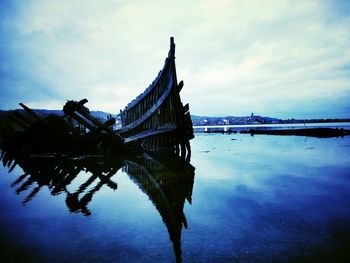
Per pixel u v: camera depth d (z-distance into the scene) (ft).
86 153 34.99
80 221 9.74
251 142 48.24
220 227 8.73
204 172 19.26
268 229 8.42
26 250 7.47
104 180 17.87
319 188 13.65
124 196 13.28
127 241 7.88
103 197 13.21
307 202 11.19
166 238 7.98
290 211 10.07
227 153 32.04
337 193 12.56
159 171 20.70
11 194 14.48
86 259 6.86
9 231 8.89
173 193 13.51
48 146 37.68
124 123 61.98
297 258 6.59
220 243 7.54
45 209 11.40
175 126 28.68
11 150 40.91
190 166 22.41
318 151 30.83
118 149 34.30
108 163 26.66
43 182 18.03
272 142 46.85
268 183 15.11
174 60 28.81
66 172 22.03
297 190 13.33
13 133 49.24
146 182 16.70
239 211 10.27
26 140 39.24
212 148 39.04
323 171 18.40
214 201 11.76
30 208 11.59
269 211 10.14
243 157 27.50
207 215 9.95
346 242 7.34
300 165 21.20
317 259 6.51
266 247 7.22
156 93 36.86
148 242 7.75
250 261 6.53
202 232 8.36
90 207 11.51
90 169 23.29
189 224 9.07
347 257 6.55
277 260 6.53
